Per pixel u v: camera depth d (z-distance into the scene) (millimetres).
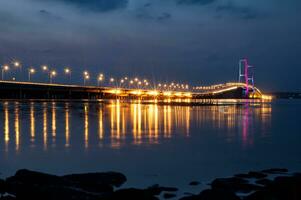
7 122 61906
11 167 26391
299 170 26641
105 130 51906
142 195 18438
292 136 49250
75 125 58500
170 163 28781
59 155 31312
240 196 19016
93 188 19359
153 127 58500
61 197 17516
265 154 33938
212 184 21250
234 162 29719
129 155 32000
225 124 67500
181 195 19641
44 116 77375
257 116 95500
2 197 17938
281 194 18500
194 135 48812
